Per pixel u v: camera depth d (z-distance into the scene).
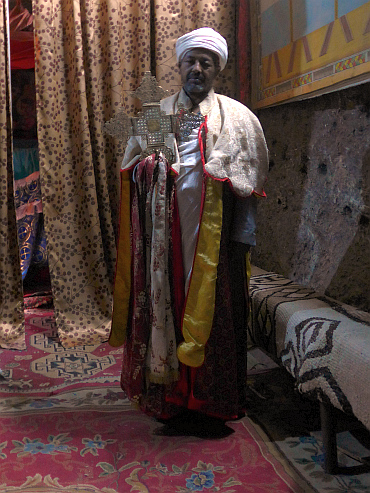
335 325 2.21
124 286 2.53
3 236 3.69
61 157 3.81
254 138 2.43
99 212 3.93
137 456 2.25
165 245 2.34
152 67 3.92
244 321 2.52
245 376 2.57
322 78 2.79
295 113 3.26
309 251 3.13
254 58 3.71
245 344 2.54
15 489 2.00
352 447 2.32
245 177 2.37
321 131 2.97
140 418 2.60
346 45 2.56
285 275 3.42
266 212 3.69
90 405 2.74
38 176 4.75
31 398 2.82
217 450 2.30
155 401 2.46
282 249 3.46
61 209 3.84
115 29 3.75
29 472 2.12
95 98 3.80
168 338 2.38
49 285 4.90
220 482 2.06
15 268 3.74
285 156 3.42
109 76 3.81
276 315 2.58
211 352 2.39
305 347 2.25
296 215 3.28
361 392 1.88
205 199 2.31
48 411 2.66
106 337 3.76
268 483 2.05
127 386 2.52
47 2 3.64
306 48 2.95
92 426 2.51
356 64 2.49
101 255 3.86
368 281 2.58
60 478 2.08
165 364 2.35
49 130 3.78
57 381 3.06
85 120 3.73
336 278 2.83
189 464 2.19
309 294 2.81
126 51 3.82
